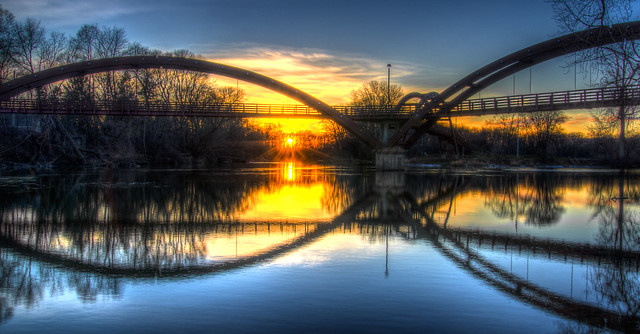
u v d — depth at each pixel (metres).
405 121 57.88
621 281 11.27
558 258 13.48
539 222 20.03
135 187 35.16
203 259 13.16
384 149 58.56
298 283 10.81
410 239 16.08
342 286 10.57
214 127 87.88
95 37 71.94
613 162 70.12
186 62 57.84
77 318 8.75
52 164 63.81
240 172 58.47
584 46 19.50
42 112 57.94
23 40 62.97
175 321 8.55
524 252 14.17
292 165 86.81
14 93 57.41
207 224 19.25
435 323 8.50
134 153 73.75
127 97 70.75
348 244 15.23
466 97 53.66
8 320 8.65
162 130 83.00
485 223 19.73
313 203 26.62
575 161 75.50
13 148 60.94
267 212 22.97
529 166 73.50
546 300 9.84
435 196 30.20
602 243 15.65
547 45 45.78
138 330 8.16
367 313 8.93
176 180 42.97
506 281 11.13
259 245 15.09
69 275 11.56
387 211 23.34
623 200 28.31
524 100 49.69
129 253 13.92
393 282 10.91
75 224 19.03
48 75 56.59
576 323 8.64
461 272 11.85
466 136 98.88
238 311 9.03
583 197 29.81
